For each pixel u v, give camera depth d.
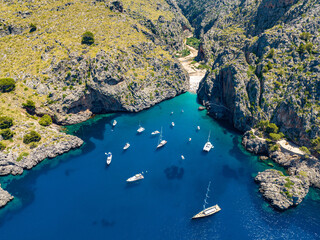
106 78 122.69
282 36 115.38
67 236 68.06
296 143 94.94
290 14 134.38
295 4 136.50
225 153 101.56
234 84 116.06
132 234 68.81
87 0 158.25
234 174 90.31
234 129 118.75
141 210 76.25
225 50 143.62
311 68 100.38
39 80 115.06
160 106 142.25
